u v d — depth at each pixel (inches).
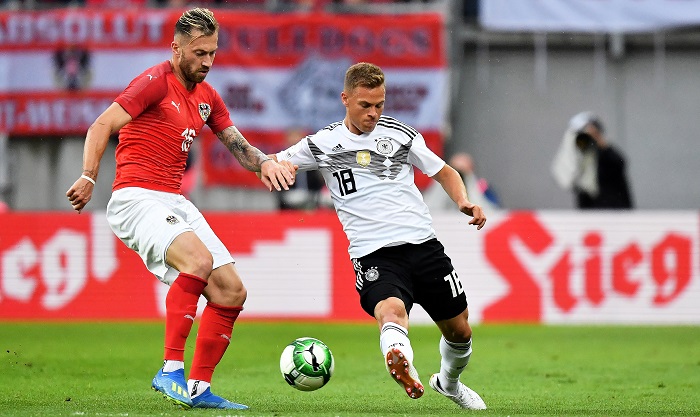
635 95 2549.2
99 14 2422.5
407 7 2450.8
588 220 2016.5
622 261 2014.0
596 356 1525.6
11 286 2042.3
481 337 1802.4
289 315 2020.2
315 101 2421.3
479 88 2544.3
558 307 2012.8
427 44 2422.5
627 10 2480.3
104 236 2039.9
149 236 902.4
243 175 2429.9
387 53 2421.3
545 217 2015.3
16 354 1391.5
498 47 2534.5
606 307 2015.3
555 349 1621.6
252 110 2417.6
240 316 2025.1
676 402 1023.6
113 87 2432.3
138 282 2032.5
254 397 1040.8
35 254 2041.1
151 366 1353.3
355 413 880.9
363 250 886.4
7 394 1050.7
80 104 2437.3
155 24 2423.7
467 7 2524.6
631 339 1781.5
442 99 2429.9
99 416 832.3
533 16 2485.2
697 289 2007.9
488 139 2554.1
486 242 2010.3
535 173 2564.0
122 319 2031.3
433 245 892.6
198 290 893.2
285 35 2417.6
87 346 1611.7
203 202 2427.4
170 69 933.2
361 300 877.8
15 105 2440.9
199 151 2427.4
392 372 780.6
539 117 2556.6
